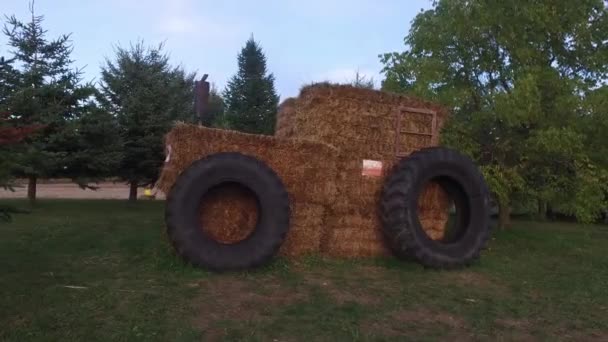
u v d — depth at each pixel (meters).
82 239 8.13
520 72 9.70
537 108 9.30
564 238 11.29
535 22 9.81
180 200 6.08
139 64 17.55
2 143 4.19
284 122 8.32
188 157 6.52
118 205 16.78
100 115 14.53
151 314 4.46
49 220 11.07
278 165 6.80
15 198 18.81
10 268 6.04
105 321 4.23
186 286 5.42
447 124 9.94
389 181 7.06
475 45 10.48
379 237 7.31
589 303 5.58
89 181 15.06
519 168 10.18
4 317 4.23
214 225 6.62
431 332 4.42
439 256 6.91
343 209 7.15
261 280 5.84
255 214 6.72
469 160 7.50
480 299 5.54
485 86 10.51
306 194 6.91
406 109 7.59
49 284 5.31
